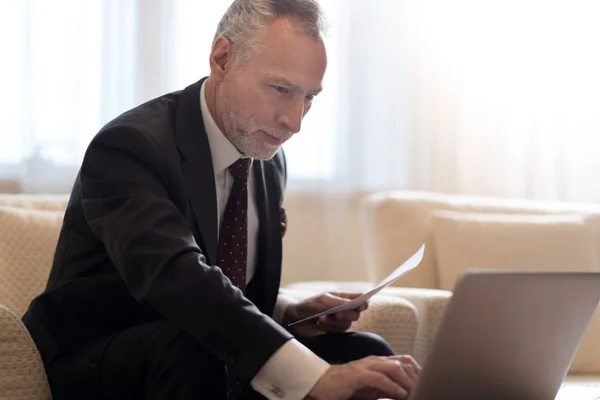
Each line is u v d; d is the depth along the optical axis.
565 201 4.10
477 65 4.10
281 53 1.92
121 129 1.91
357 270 4.05
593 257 3.28
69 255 2.01
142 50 3.74
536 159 4.08
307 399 1.68
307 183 4.00
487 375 1.70
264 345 1.69
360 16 4.00
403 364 1.73
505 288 1.58
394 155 4.05
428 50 4.07
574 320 1.77
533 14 4.09
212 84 2.05
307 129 3.98
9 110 3.63
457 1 4.08
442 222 3.19
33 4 3.60
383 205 3.26
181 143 1.98
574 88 4.09
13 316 1.88
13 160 3.65
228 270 2.07
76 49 3.66
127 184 1.86
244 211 2.10
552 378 1.84
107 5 3.68
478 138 4.09
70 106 3.66
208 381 1.72
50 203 2.86
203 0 3.82
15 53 3.62
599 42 4.09
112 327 1.98
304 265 4.03
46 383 1.91
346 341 2.11
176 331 1.74
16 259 2.65
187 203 1.94
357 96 4.00
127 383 1.77
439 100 4.09
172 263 1.74
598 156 4.09
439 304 2.66
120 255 1.79
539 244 3.21
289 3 1.95
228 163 2.06
